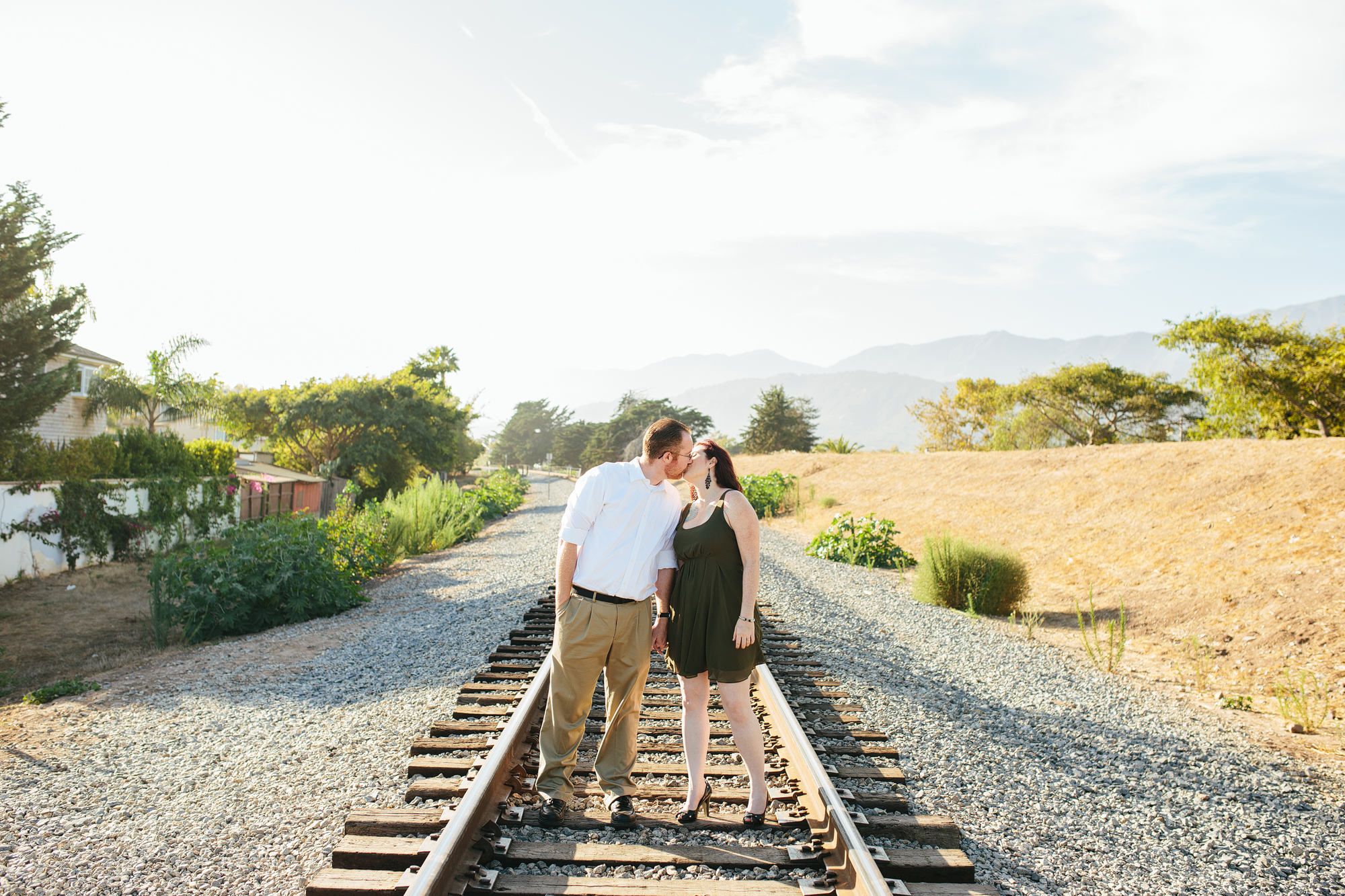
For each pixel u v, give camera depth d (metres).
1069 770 4.61
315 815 3.68
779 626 8.24
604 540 3.38
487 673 6.05
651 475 3.39
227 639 9.70
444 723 4.75
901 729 5.08
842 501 24.00
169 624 9.74
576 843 3.26
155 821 3.70
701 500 3.48
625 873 3.09
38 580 15.30
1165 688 7.09
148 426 26.62
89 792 4.09
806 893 2.92
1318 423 23.55
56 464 17.30
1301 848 3.70
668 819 3.53
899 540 17.89
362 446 37.19
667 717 5.09
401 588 12.38
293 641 8.34
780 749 4.38
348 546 12.91
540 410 137.88
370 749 4.56
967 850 3.46
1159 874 3.37
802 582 11.65
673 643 3.49
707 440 3.56
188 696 6.07
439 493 22.89
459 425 57.91
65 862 3.28
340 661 7.08
